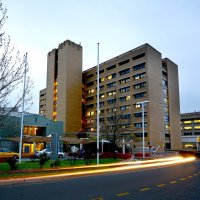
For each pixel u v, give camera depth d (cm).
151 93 8469
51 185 1286
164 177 1645
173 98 9562
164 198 940
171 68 9794
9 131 4191
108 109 9906
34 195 1004
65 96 10081
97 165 2448
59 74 10644
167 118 9150
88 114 10844
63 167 2180
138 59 8944
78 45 10912
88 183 1362
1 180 1345
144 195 998
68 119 9969
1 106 2016
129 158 3953
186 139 11731
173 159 4156
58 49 11000
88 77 11225
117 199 920
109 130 5838
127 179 1548
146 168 2458
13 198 944
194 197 960
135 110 8744
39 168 2055
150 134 8044
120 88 9538
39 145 4972
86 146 4509
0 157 3128
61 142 4962
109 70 10169
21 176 1557
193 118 13588
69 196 983
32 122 4956
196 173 1917
